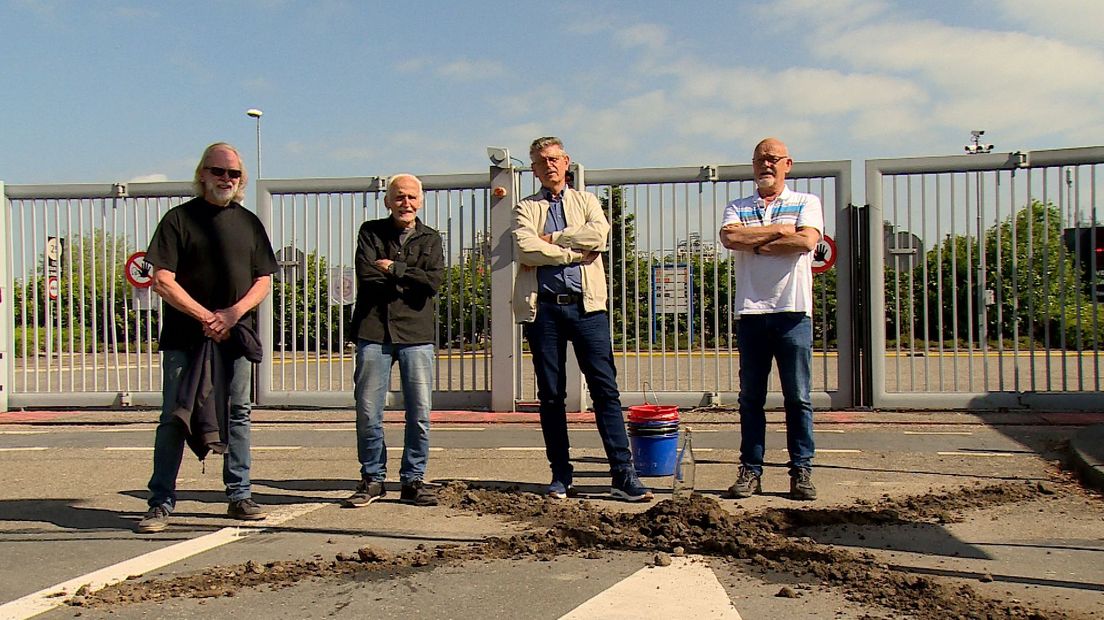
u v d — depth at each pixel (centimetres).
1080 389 1047
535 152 647
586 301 634
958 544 517
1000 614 402
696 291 1120
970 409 1056
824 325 1092
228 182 573
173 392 565
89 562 494
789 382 637
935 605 413
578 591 439
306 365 1186
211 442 557
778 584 446
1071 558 490
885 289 1083
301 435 980
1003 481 685
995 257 1058
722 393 1103
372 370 630
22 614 413
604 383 638
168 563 491
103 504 639
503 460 802
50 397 1201
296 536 547
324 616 408
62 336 1217
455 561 492
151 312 1211
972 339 1059
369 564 486
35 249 1212
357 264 632
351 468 779
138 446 908
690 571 468
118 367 1217
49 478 737
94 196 1205
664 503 559
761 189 663
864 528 554
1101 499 625
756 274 648
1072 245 1038
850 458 786
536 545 515
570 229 633
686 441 650
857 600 423
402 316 629
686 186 1108
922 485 673
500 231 1109
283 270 1185
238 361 587
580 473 741
